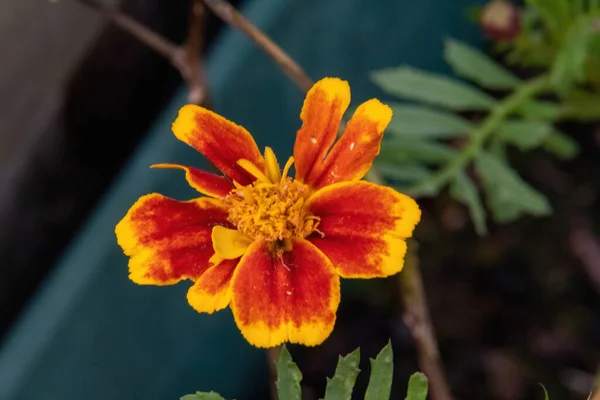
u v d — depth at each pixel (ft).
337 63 1.24
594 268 1.28
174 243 0.75
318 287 0.73
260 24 1.12
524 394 1.23
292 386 0.76
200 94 0.95
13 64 1.26
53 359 1.06
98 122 1.14
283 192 0.75
